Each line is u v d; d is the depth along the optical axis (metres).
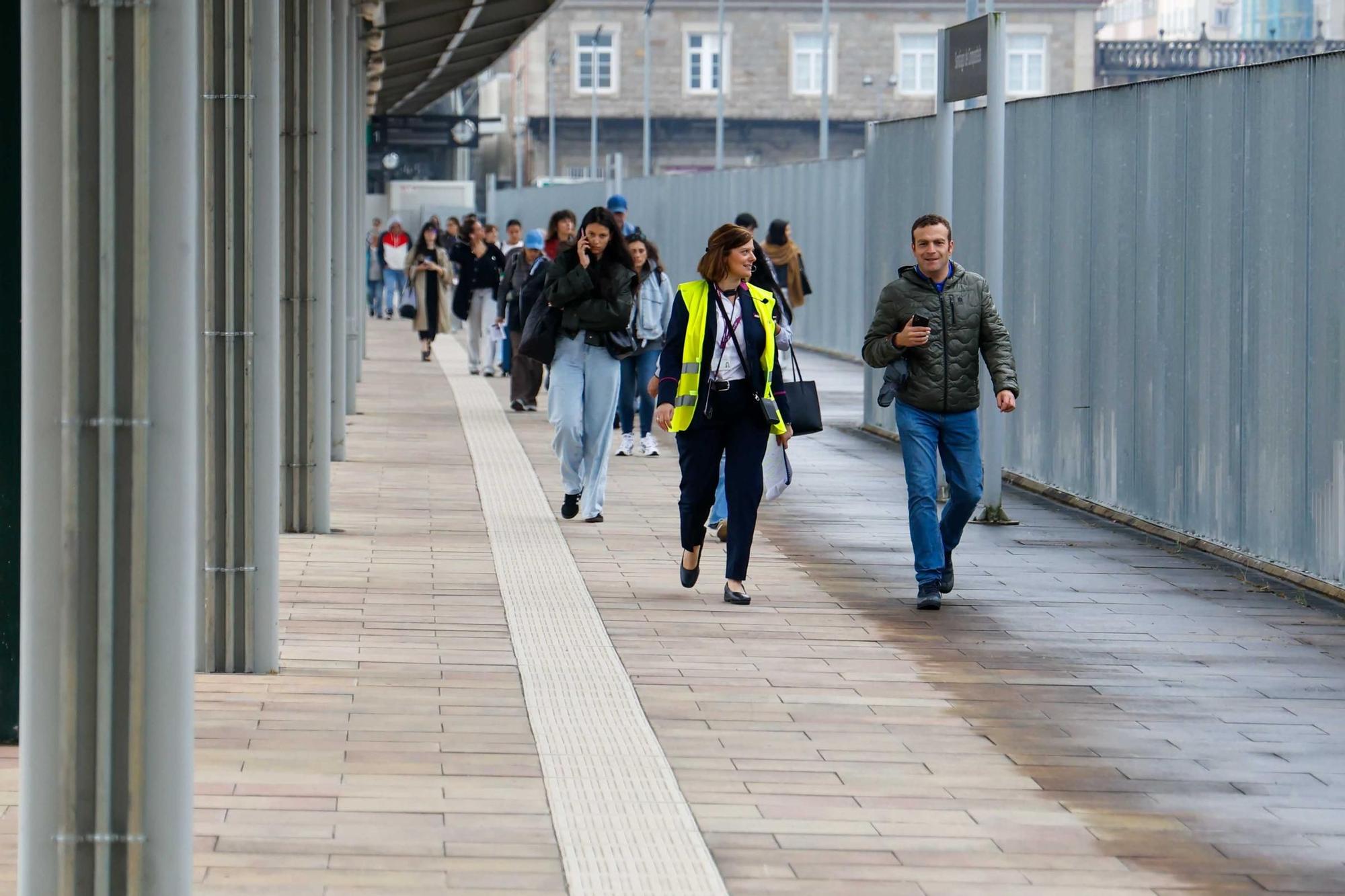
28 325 5.09
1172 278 14.50
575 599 11.66
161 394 5.09
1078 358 16.53
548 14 29.83
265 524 9.36
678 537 14.34
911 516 11.55
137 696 5.12
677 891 6.29
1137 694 9.30
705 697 9.06
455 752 7.96
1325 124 12.02
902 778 7.72
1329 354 12.01
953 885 6.40
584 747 8.08
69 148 5.00
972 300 11.51
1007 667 9.87
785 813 7.19
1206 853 6.82
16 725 8.09
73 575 5.09
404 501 16.17
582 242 14.75
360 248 29.38
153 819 5.16
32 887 5.18
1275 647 10.48
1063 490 16.89
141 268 5.03
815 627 10.88
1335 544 12.01
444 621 10.85
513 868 6.48
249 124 9.23
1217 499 13.78
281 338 14.02
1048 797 7.50
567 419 14.85
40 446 5.12
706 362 11.44
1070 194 16.62
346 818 7.00
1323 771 7.95
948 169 16.81
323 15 13.44
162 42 5.03
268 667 9.41
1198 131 14.00
